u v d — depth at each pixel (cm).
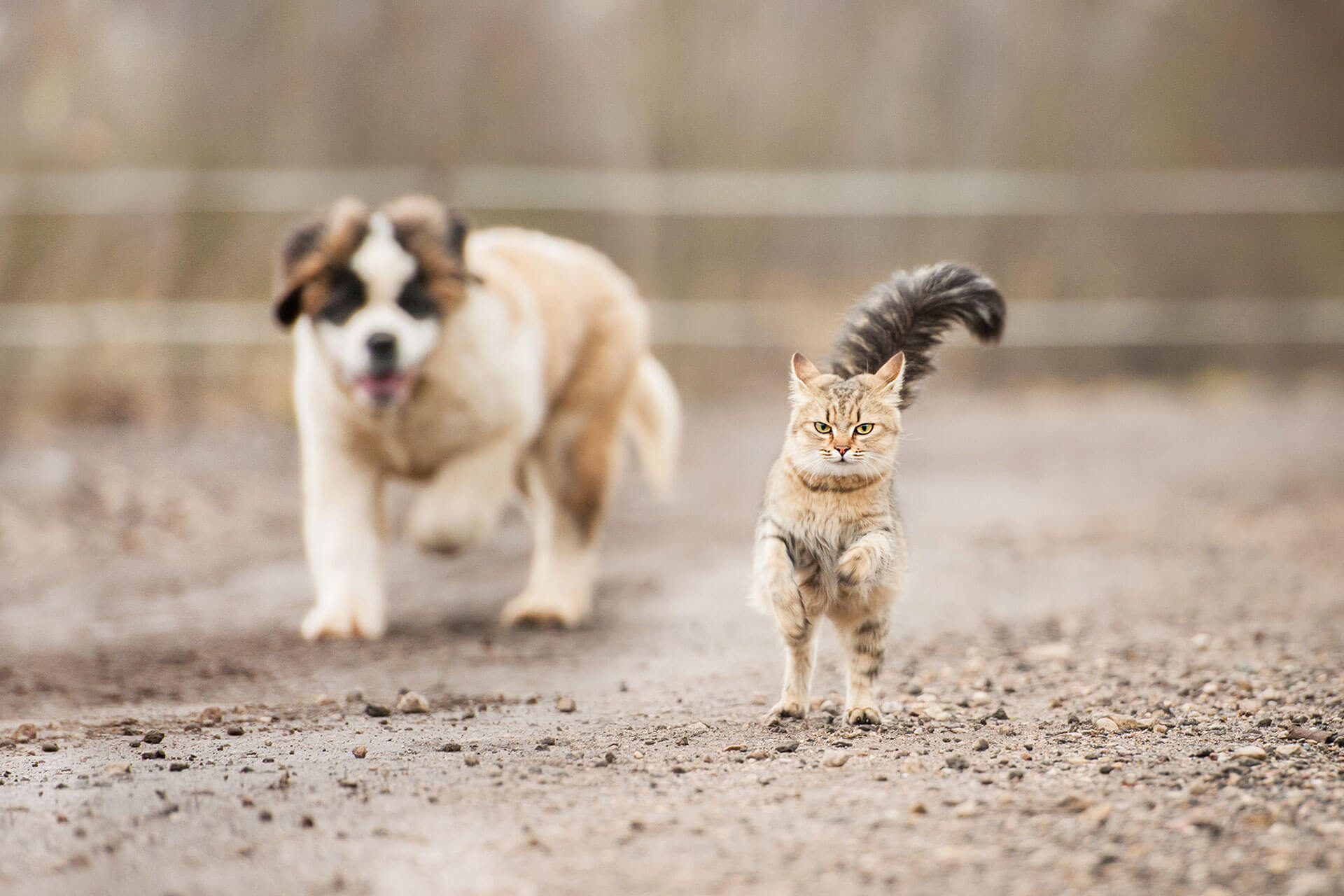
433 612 1147
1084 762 631
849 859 510
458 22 2558
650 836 536
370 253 1018
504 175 2567
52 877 504
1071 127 3112
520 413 1073
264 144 2459
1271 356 2984
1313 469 1847
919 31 3105
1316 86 3191
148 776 628
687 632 1037
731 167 3053
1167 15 3188
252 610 1136
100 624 1084
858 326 812
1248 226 3095
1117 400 2672
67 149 2409
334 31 2481
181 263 2359
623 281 1241
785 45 3095
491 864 511
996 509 1609
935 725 719
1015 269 3052
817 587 729
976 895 479
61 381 2223
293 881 498
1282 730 693
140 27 2431
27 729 724
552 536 1147
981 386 2864
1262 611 1059
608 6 2889
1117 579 1213
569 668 920
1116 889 480
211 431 2080
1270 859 498
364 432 1059
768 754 652
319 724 745
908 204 2941
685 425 2372
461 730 723
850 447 691
